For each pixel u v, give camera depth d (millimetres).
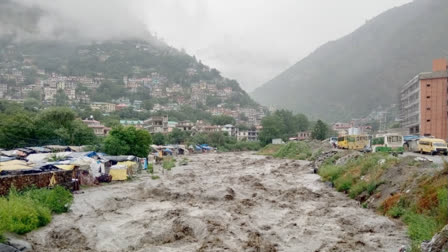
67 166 39688
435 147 53625
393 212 25812
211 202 33219
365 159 42188
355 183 37562
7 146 72062
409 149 64875
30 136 76125
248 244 20500
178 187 42531
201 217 26281
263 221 25953
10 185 30625
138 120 193125
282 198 35031
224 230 22938
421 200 24641
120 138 68625
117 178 49062
